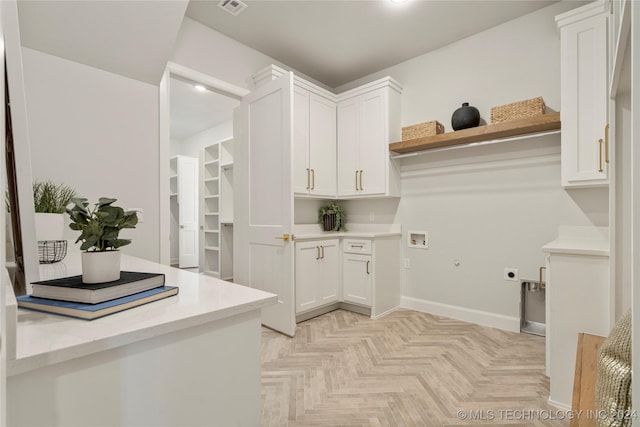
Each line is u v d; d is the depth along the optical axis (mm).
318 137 3320
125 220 784
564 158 2160
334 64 3510
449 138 2748
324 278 3119
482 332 2652
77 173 1977
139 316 660
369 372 1990
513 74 2729
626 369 785
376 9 2604
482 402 1673
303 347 2369
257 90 2871
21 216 755
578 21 2107
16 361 463
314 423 1516
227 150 5125
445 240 3090
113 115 2141
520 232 2668
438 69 3170
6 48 679
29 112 1808
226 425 754
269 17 2703
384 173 3203
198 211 5914
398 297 3377
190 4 2535
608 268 1561
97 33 1819
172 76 2607
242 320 788
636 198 490
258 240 2848
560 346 1664
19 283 911
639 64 488
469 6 2570
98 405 564
